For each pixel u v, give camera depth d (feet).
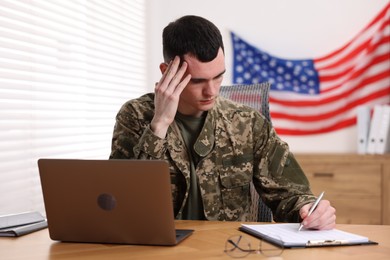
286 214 5.49
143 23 12.96
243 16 13.28
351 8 12.65
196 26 5.48
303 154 11.59
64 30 9.27
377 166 11.07
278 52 13.12
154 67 13.62
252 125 6.25
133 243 4.26
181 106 5.97
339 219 11.28
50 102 8.81
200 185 5.92
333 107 12.76
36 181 8.32
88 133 10.11
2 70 7.60
